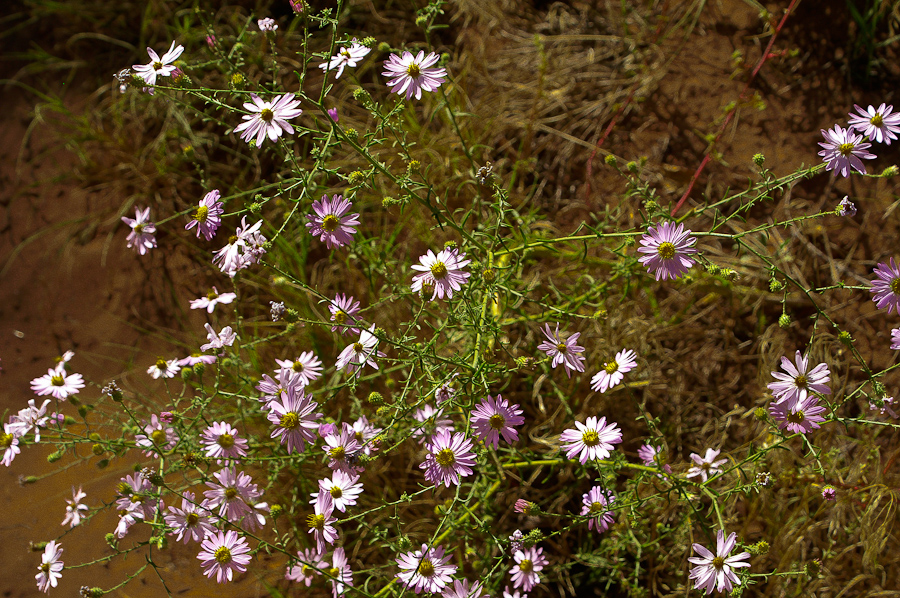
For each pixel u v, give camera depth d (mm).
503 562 933
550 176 1068
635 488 875
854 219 1014
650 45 1081
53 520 980
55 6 1152
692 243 854
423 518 957
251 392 943
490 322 877
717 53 1076
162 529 853
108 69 1146
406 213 1029
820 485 917
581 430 868
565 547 939
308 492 954
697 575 832
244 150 1092
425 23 933
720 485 940
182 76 881
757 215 1024
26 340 1054
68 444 884
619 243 1016
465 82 1086
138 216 936
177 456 958
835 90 1050
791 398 846
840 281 1002
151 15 1139
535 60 1104
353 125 1054
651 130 1065
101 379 1032
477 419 842
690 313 1011
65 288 1071
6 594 956
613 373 891
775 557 921
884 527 910
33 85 1149
